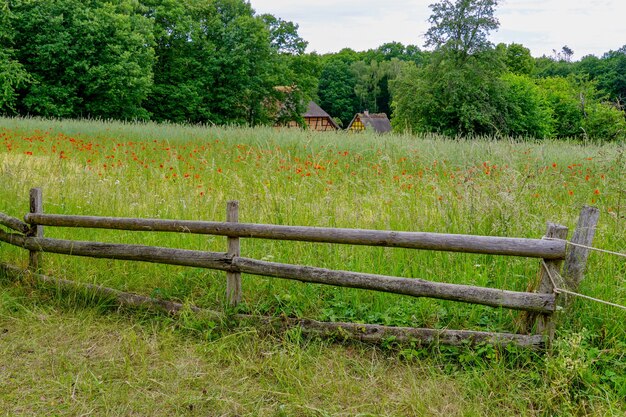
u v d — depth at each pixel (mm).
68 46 30031
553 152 10117
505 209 4840
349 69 90438
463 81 34219
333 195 6035
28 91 30016
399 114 39125
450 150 10242
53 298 4527
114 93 30781
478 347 3410
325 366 3451
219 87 38875
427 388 3176
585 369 3082
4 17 28031
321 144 11523
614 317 3521
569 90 42844
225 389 3258
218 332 3920
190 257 4156
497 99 35312
